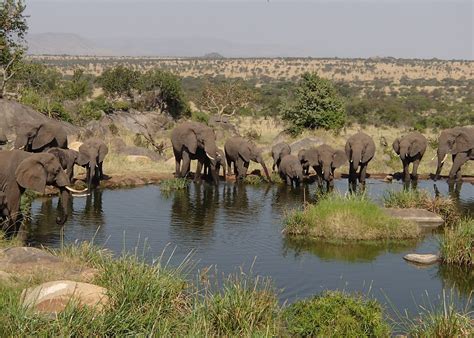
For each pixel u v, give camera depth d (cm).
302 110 4259
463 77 17325
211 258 1493
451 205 2027
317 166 2734
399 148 2900
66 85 6078
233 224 1881
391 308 1163
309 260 1501
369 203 1822
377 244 1661
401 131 6075
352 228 1712
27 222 1795
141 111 5488
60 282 967
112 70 7000
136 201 2216
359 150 2752
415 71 18912
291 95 8438
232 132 5247
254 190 2566
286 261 1485
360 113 7388
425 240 1708
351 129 5997
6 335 789
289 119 4416
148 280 1005
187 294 1091
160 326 895
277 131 5753
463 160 2828
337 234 1708
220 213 2052
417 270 1437
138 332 870
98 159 2472
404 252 1591
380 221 1741
